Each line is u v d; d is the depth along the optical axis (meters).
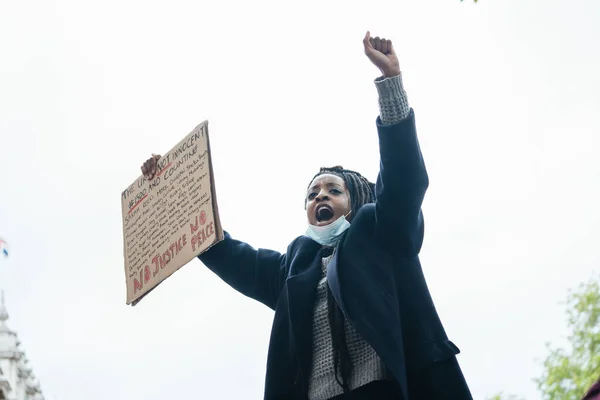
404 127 5.36
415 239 5.45
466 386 5.30
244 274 6.29
